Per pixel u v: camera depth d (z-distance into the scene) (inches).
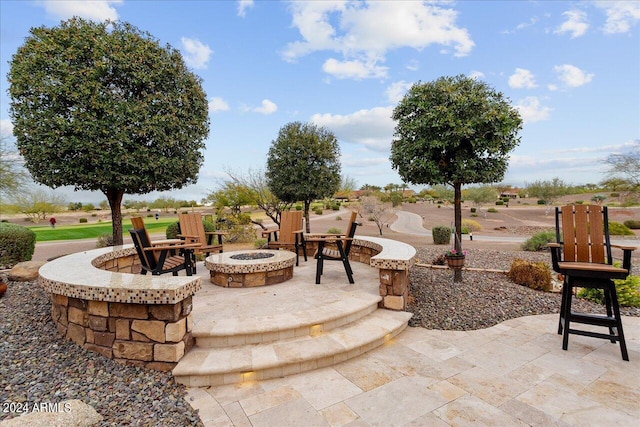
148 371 101.7
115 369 102.0
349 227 185.3
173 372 96.5
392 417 80.7
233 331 112.7
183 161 318.7
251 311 135.3
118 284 104.4
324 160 482.9
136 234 151.1
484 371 104.3
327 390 94.2
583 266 114.8
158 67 300.5
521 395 89.8
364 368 107.7
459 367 107.3
